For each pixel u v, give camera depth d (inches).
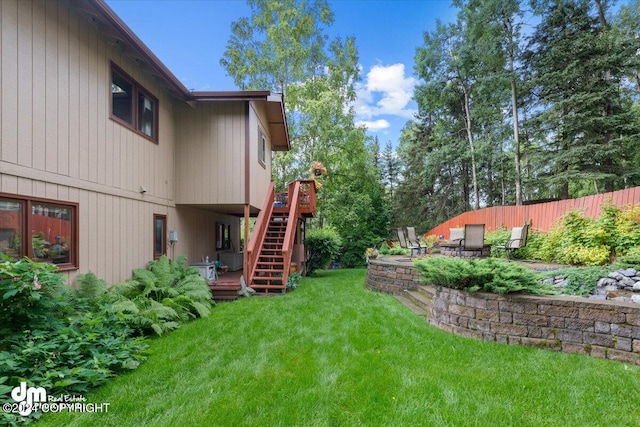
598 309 133.0
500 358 133.3
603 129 506.9
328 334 173.2
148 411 102.0
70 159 186.5
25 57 159.2
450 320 172.7
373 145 1059.3
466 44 630.5
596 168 512.7
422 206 871.1
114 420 98.2
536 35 568.1
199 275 281.7
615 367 121.5
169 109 301.1
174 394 112.4
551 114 537.3
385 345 153.5
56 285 143.3
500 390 108.7
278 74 666.2
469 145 704.4
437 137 791.7
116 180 226.7
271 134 491.2
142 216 257.1
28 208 160.2
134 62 247.3
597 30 525.0
